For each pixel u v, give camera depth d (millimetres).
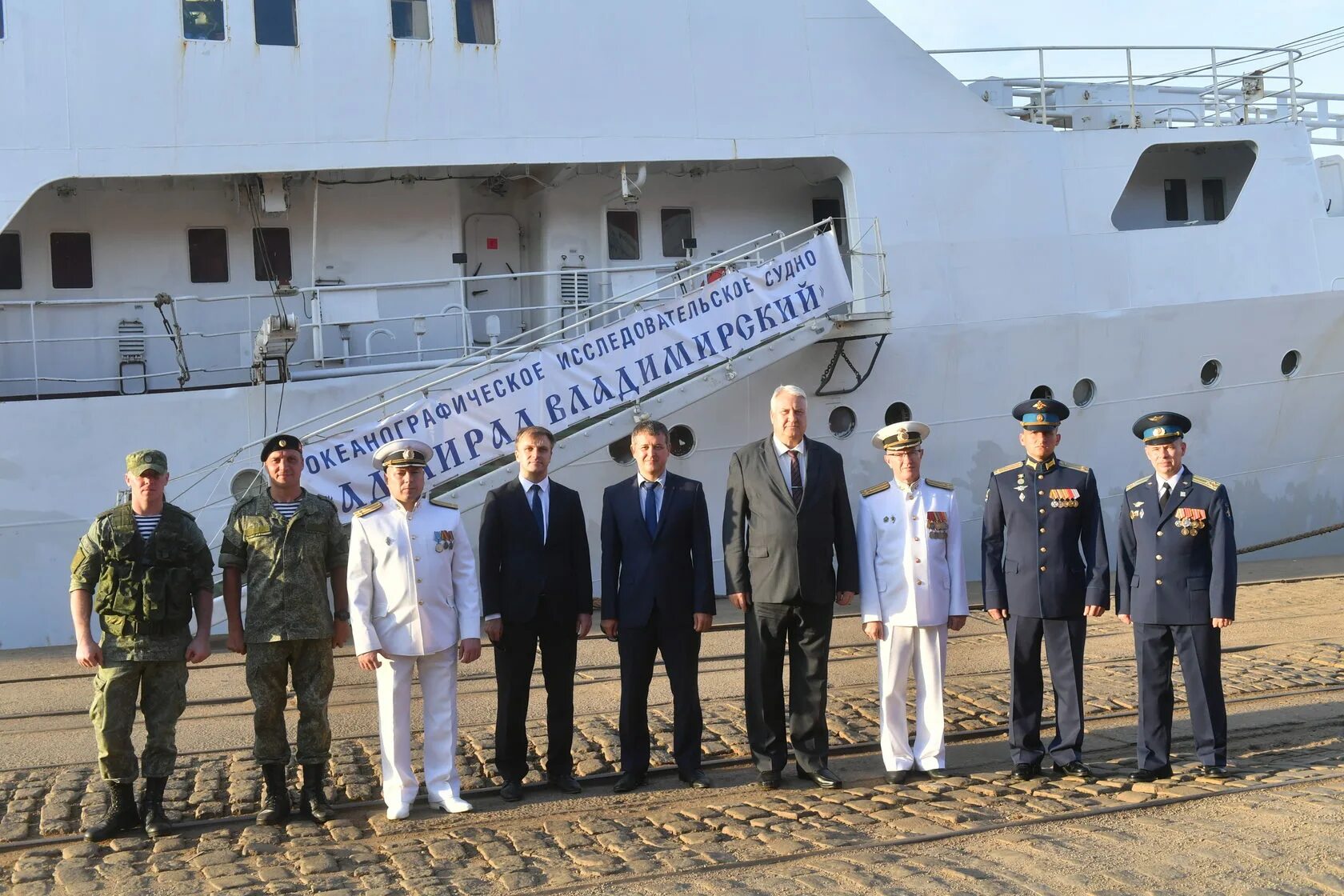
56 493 10961
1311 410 14492
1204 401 14031
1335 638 10242
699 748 6766
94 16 11258
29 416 10898
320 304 11539
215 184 12219
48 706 8531
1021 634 6766
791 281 12133
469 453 10930
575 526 6746
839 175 13172
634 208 13453
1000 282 13312
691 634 6711
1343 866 5043
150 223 12117
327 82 11766
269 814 6086
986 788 6496
